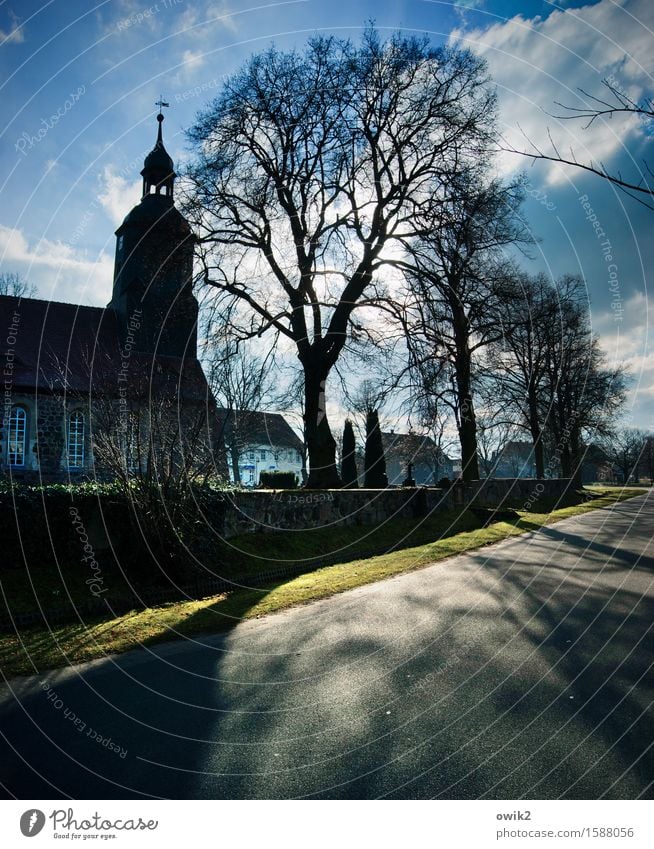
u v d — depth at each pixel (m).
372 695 4.91
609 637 6.40
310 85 20.98
